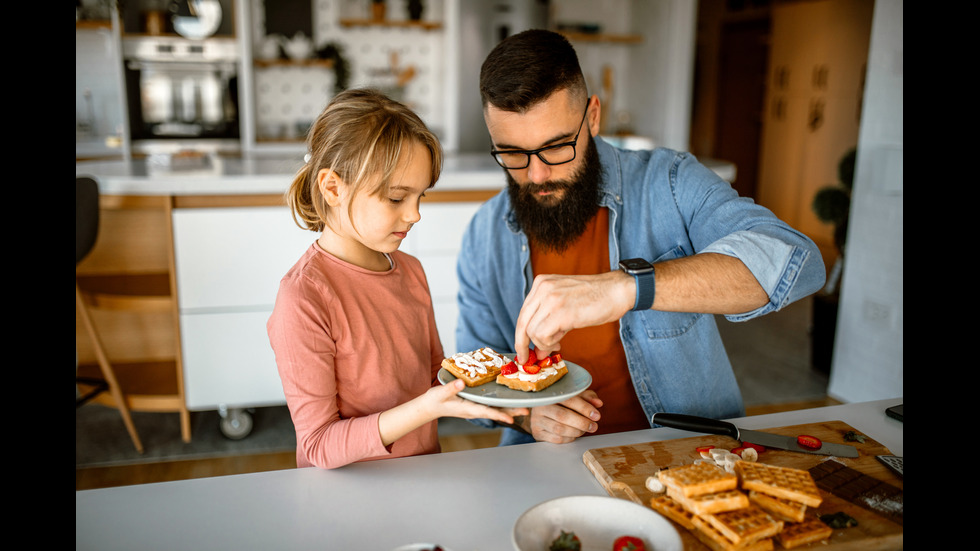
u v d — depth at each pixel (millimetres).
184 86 3736
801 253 968
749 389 3199
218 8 3730
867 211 2936
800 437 1009
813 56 5762
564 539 749
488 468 996
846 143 5484
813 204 3547
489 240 1429
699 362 1342
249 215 2551
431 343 1262
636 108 4863
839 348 3109
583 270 1385
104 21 3537
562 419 1084
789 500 808
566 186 1214
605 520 776
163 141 3758
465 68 4547
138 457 2527
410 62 4305
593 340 1351
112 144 3695
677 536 726
